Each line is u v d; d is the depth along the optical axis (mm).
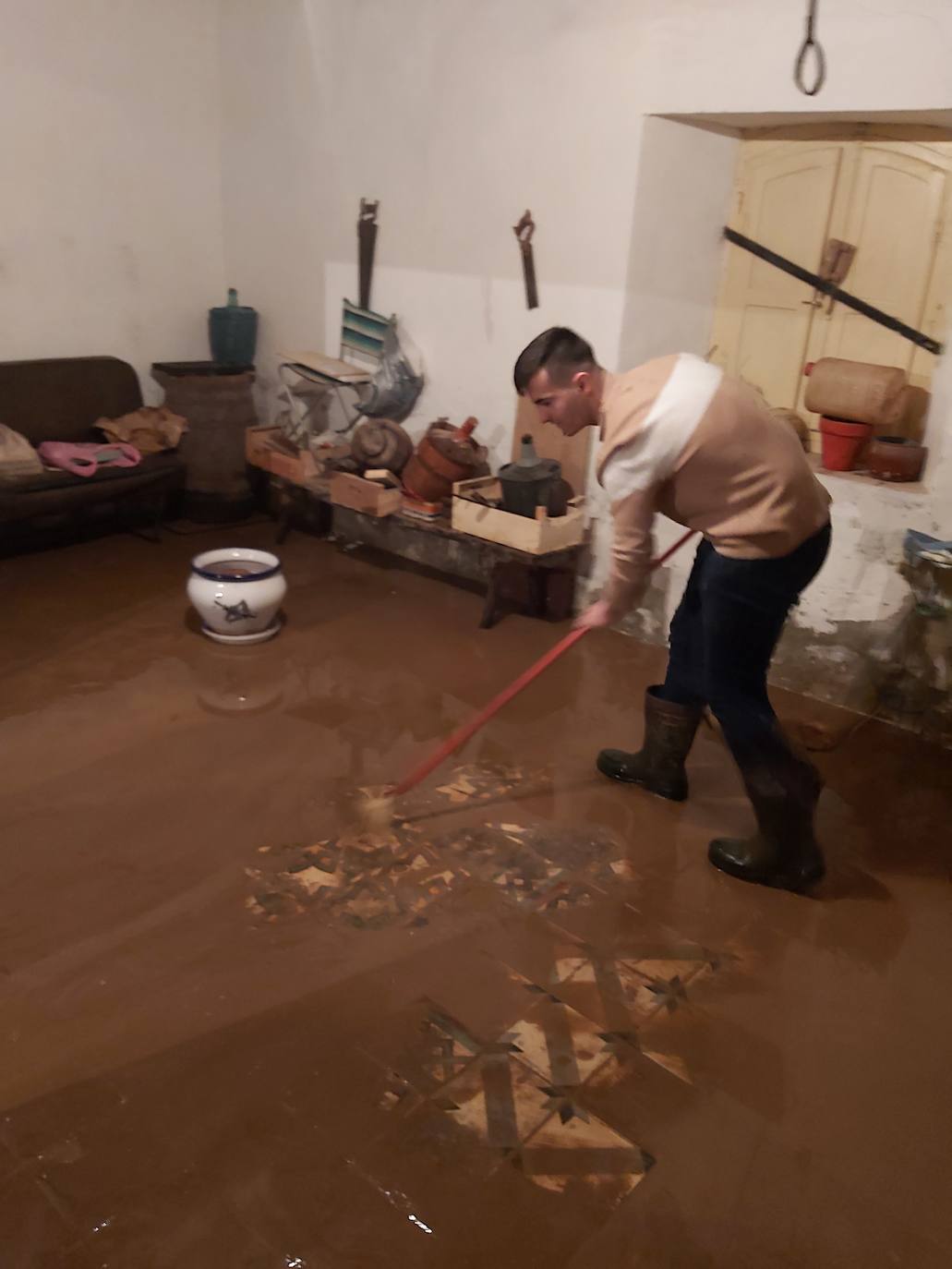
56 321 4203
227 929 2035
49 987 1855
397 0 3660
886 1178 1597
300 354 4113
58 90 3961
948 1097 1761
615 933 2115
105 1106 1621
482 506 3447
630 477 2018
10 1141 1553
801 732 2955
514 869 2295
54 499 3746
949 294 3043
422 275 3908
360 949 2008
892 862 2432
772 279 3445
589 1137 1628
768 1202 1541
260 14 4148
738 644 2154
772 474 2008
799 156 3291
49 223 4074
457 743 2510
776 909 2232
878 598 3066
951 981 2047
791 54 2805
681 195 3324
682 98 3035
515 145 3475
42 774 2525
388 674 3203
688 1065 1790
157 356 4590
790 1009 1941
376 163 3930
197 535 4418
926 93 2604
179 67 4297
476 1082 1717
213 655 3256
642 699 3152
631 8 3074
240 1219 1455
